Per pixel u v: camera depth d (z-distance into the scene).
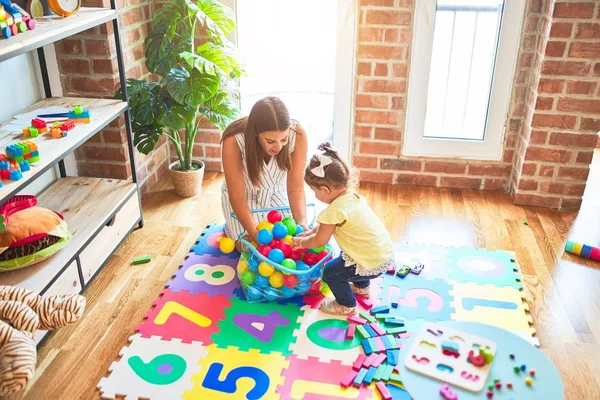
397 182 3.35
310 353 2.01
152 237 2.75
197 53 2.85
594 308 2.27
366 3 2.94
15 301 1.78
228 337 2.09
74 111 2.32
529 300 2.31
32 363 1.63
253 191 2.49
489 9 2.93
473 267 2.51
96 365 1.96
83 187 2.66
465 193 3.24
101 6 2.54
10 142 2.11
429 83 3.10
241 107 3.47
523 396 1.48
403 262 2.54
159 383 1.87
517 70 2.98
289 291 2.24
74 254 2.17
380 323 2.16
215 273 2.47
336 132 3.30
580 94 2.79
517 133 3.13
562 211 3.04
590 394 1.85
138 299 2.30
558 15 2.66
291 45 4.23
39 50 2.59
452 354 1.62
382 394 1.82
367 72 3.10
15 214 2.09
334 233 2.13
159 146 3.33
